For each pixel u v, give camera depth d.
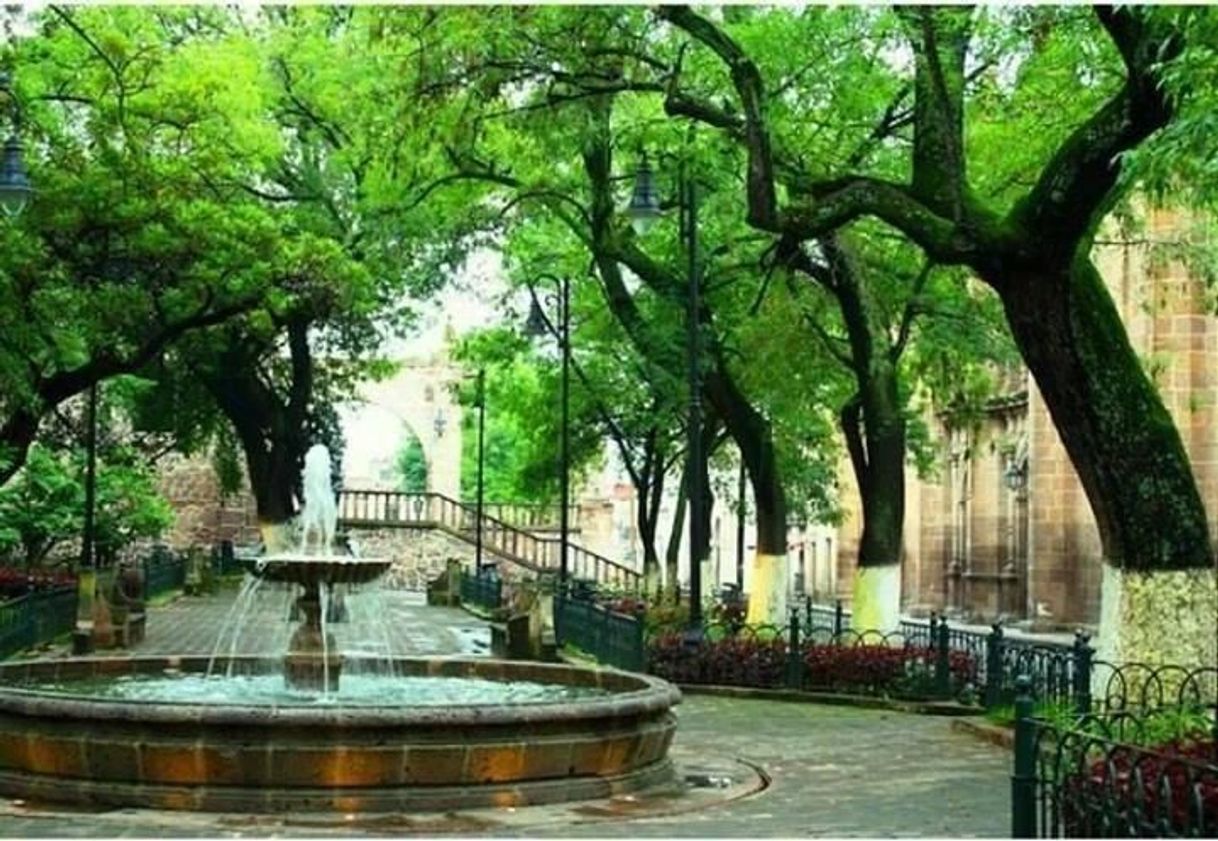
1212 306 25.19
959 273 27.55
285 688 17.72
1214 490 36.44
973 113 23.31
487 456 97.19
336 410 54.00
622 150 28.89
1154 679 15.98
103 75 26.31
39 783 13.30
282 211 39.41
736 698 24.97
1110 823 9.41
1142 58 14.99
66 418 45.12
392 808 13.03
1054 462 45.16
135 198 26.88
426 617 43.09
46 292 27.09
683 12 19.80
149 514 45.06
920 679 23.84
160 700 13.77
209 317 30.77
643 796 14.41
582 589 35.66
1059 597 44.88
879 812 13.86
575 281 39.53
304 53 39.03
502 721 13.41
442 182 30.84
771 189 19.12
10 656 25.84
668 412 36.50
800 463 41.31
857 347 26.55
